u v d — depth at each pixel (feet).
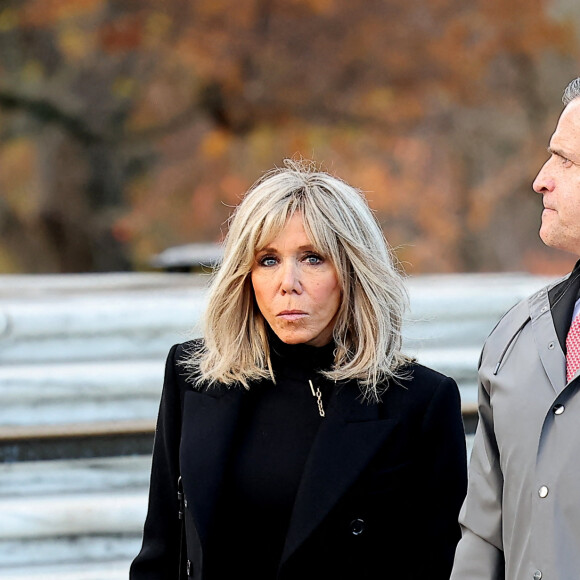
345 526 33.78
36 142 221.25
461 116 209.67
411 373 35.42
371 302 34.50
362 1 205.46
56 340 55.06
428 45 205.16
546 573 30.78
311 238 33.96
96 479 49.88
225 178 211.61
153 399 52.60
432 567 34.68
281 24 206.80
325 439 34.09
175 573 36.27
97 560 47.50
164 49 209.15
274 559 34.12
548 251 212.02
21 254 224.53
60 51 218.79
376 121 206.59
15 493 49.08
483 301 57.62
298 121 208.74
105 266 228.43
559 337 32.53
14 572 45.91
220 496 34.17
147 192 216.95
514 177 210.59
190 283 73.97
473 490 33.94
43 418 51.67
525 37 205.36
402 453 34.55
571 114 32.12
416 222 206.08
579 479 30.76
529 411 32.09
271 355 36.01
